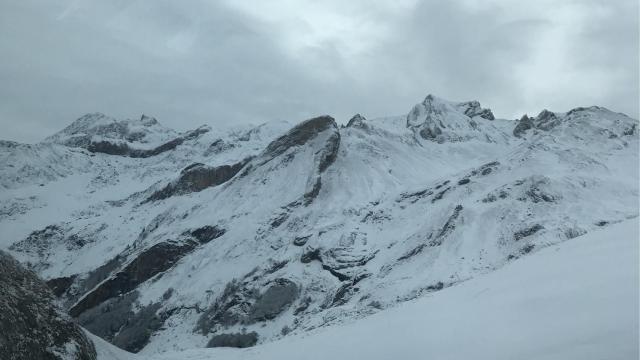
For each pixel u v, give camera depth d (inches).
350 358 988.6
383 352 949.2
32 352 903.1
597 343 643.5
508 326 853.8
